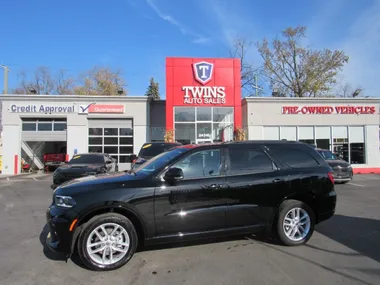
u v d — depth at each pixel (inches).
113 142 872.9
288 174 214.7
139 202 181.9
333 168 577.0
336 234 241.4
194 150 202.5
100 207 176.6
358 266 176.7
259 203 205.3
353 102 916.6
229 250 203.5
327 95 1494.8
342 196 439.2
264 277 163.0
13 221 289.1
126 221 179.3
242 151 212.5
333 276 163.5
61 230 174.1
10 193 471.5
